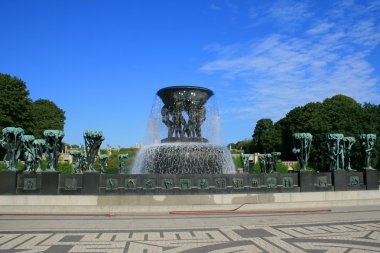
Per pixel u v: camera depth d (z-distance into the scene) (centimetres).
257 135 12344
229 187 1900
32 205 1694
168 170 2309
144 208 1719
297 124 9006
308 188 2005
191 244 1047
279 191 1969
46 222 1446
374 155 7069
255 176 1945
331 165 2166
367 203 1988
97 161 6181
